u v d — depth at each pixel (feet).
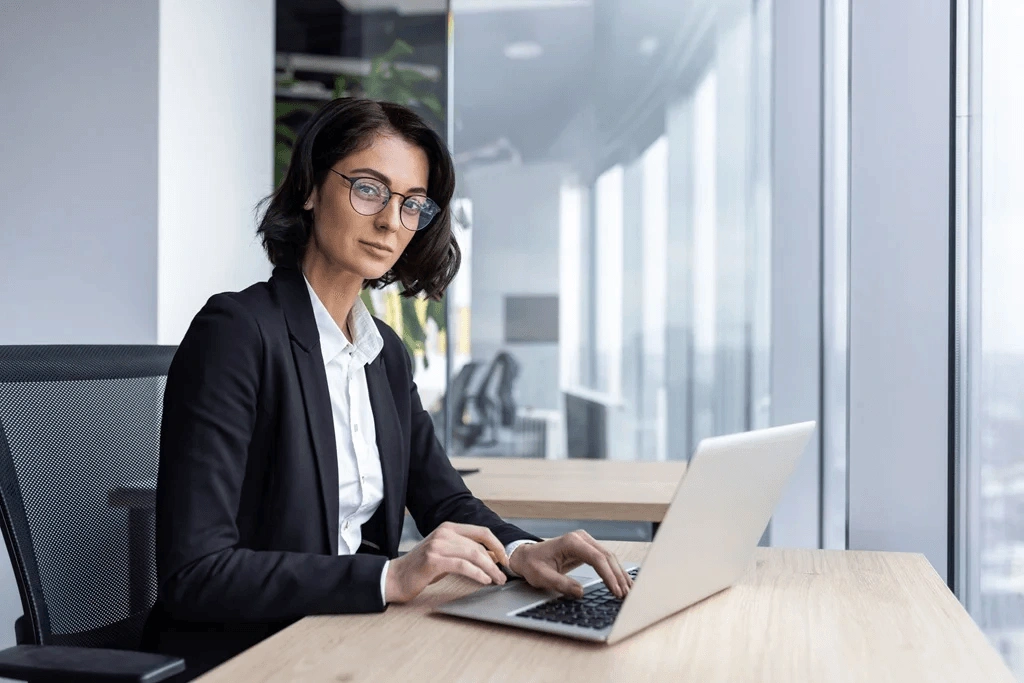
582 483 7.33
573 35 12.39
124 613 4.79
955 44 6.86
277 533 4.45
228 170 11.94
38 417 4.56
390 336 5.54
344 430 4.97
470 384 12.56
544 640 3.40
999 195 5.85
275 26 13.35
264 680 2.95
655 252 12.12
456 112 12.69
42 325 10.50
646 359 12.16
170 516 4.06
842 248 9.47
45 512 4.43
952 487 6.93
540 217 12.46
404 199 4.93
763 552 4.94
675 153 12.07
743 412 11.80
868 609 3.83
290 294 4.80
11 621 10.16
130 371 5.25
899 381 7.02
